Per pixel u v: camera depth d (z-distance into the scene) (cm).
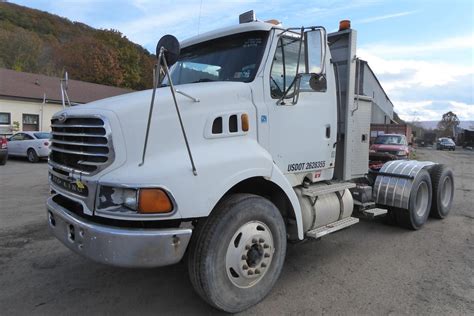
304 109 426
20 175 1237
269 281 363
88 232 292
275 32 396
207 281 316
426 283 413
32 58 4959
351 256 496
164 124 309
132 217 283
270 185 389
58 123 342
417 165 638
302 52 417
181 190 294
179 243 297
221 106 346
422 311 352
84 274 427
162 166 294
